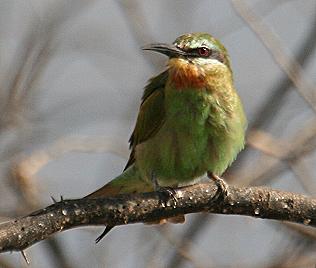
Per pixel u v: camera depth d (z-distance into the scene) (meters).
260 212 10.31
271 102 14.62
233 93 12.12
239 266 14.02
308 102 13.75
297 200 10.30
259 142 14.07
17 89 14.27
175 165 12.12
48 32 14.57
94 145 14.26
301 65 15.16
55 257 13.75
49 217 9.16
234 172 14.40
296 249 14.00
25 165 13.70
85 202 9.46
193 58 12.12
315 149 14.05
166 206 10.03
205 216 14.27
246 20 14.09
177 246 14.04
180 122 11.91
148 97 12.23
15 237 8.92
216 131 11.91
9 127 14.13
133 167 12.40
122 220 9.76
